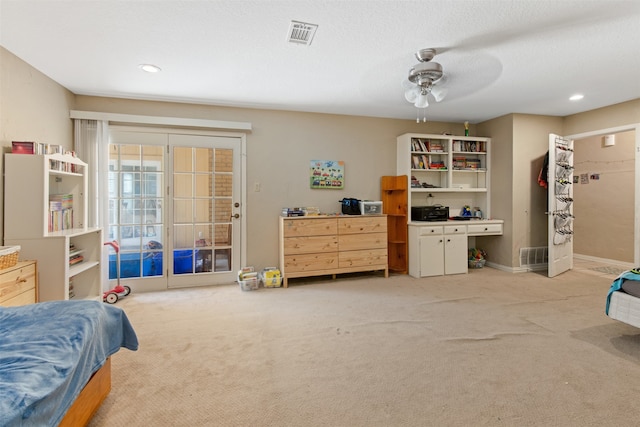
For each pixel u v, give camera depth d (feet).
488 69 9.41
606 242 16.97
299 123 13.89
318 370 6.46
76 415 4.38
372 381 6.06
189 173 12.60
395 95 11.83
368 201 13.97
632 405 5.28
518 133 14.61
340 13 6.55
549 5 6.30
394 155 15.33
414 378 6.15
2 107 7.88
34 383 3.27
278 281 12.43
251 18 6.73
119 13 6.53
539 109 13.96
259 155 13.42
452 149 15.30
